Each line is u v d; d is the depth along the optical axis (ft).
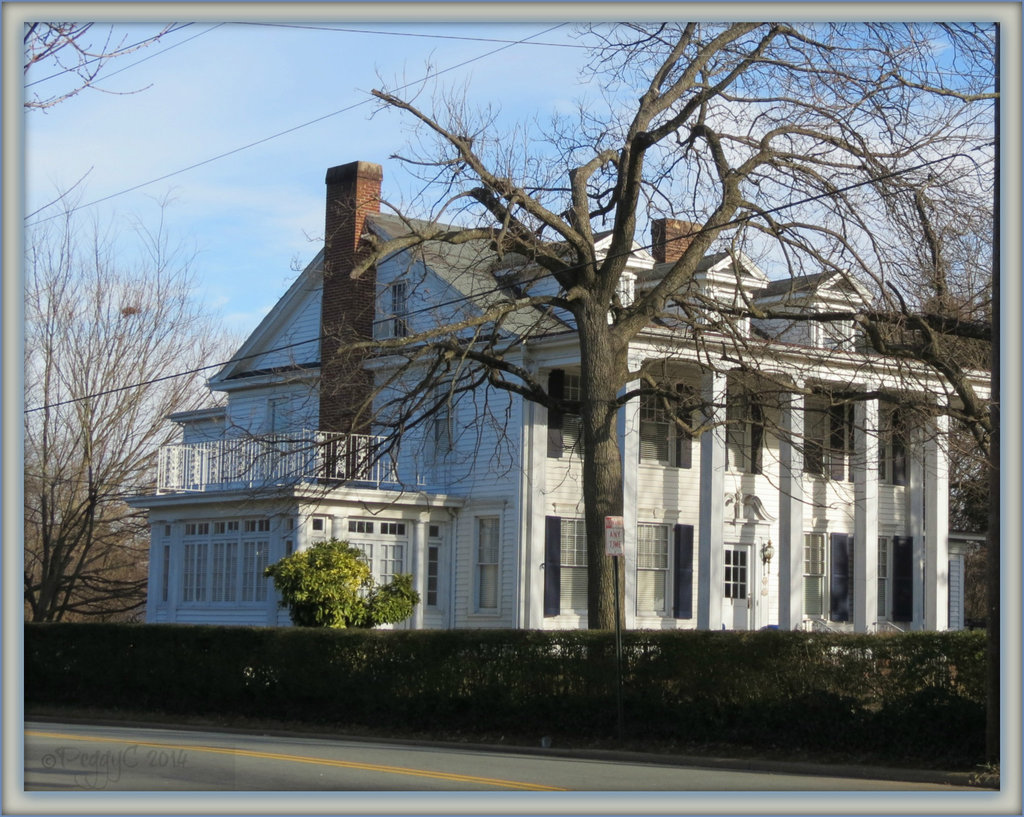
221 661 78.48
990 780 46.70
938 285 68.08
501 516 102.53
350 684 71.77
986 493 126.93
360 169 111.34
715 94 66.64
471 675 66.80
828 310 88.94
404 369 69.87
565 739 62.03
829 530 115.65
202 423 138.00
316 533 98.53
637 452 97.25
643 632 61.67
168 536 109.29
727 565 110.63
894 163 66.08
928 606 115.65
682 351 96.84
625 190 67.92
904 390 77.77
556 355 100.37
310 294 118.83
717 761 54.03
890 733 53.62
